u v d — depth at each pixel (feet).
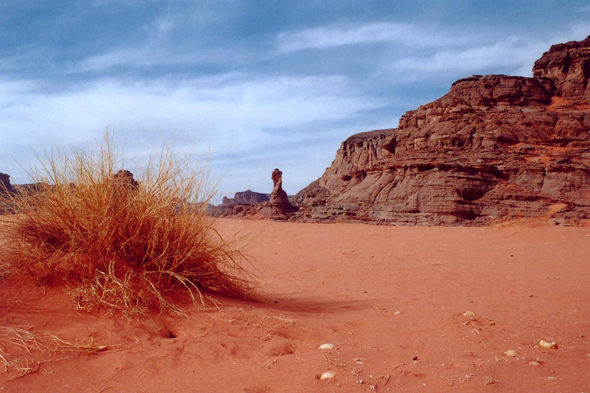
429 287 27.55
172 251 18.44
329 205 213.87
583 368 11.47
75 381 10.55
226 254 20.81
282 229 106.11
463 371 11.25
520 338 14.84
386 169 207.00
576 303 20.57
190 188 19.42
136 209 18.07
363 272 35.55
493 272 32.27
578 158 191.72
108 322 14.16
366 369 11.44
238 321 16.07
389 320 18.25
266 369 11.48
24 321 13.41
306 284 30.07
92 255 16.34
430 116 241.55
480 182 178.40
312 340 15.11
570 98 242.37
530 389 9.82
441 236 70.64
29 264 16.12
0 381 10.11
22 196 17.22
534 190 177.78
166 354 12.30
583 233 52.19
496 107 225.97
